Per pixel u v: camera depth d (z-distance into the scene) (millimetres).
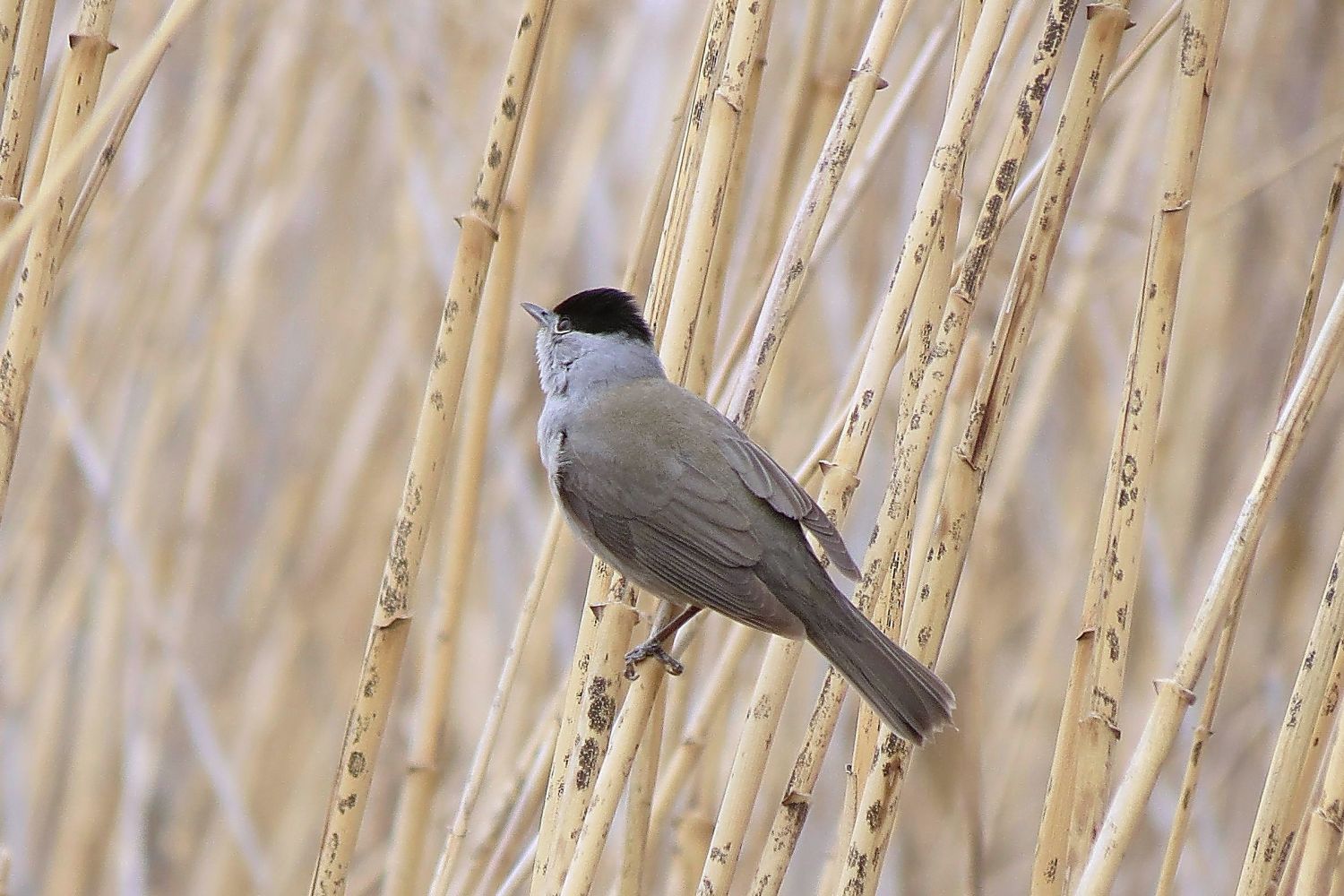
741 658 6223
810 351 9234
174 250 10094
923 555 6176
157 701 9844
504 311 6758
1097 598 5715
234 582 10930
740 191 6102
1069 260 9719
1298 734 5242
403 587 5715
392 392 10656
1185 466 10102
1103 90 5379
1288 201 10562
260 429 11125
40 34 5613
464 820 6414
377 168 11133
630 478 6371
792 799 5617
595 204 9977
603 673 5613
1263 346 10578
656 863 7941
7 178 5578
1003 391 5465
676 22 10156
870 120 9156
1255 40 9945
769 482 6184
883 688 5445
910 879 9977
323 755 10266
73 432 9469
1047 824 5684
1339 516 10195
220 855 10000
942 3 9133
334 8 10484
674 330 5789
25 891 9570
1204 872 9156
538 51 5633
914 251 5488
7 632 9805
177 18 4719
